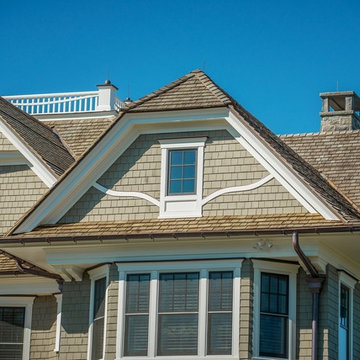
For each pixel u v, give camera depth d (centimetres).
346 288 3070
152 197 3031
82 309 3055
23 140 3372
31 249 3053
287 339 2903
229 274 2914
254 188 2966
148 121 3048
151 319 2930
